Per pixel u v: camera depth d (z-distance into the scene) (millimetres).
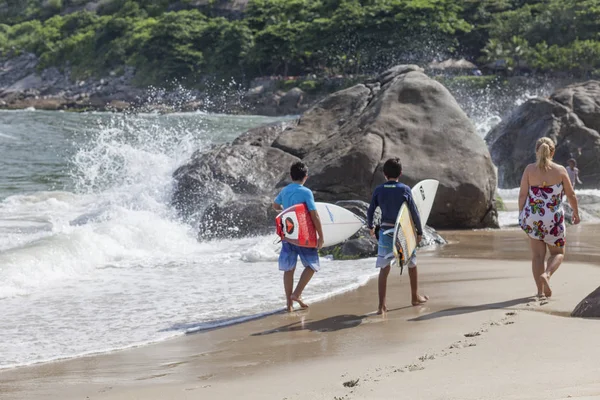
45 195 32250
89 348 10578
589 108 40969
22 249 17109
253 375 8484
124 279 16141
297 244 12289
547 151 11664
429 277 14711
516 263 16156
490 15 183625
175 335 11172
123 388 8305
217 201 23766
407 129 24031
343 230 14297
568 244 18750
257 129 28406
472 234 22047
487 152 24094
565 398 6055
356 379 7621
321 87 173375
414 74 25984
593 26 164625
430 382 7168
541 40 167250
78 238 18422
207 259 18656
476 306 11539
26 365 9742
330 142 25156
